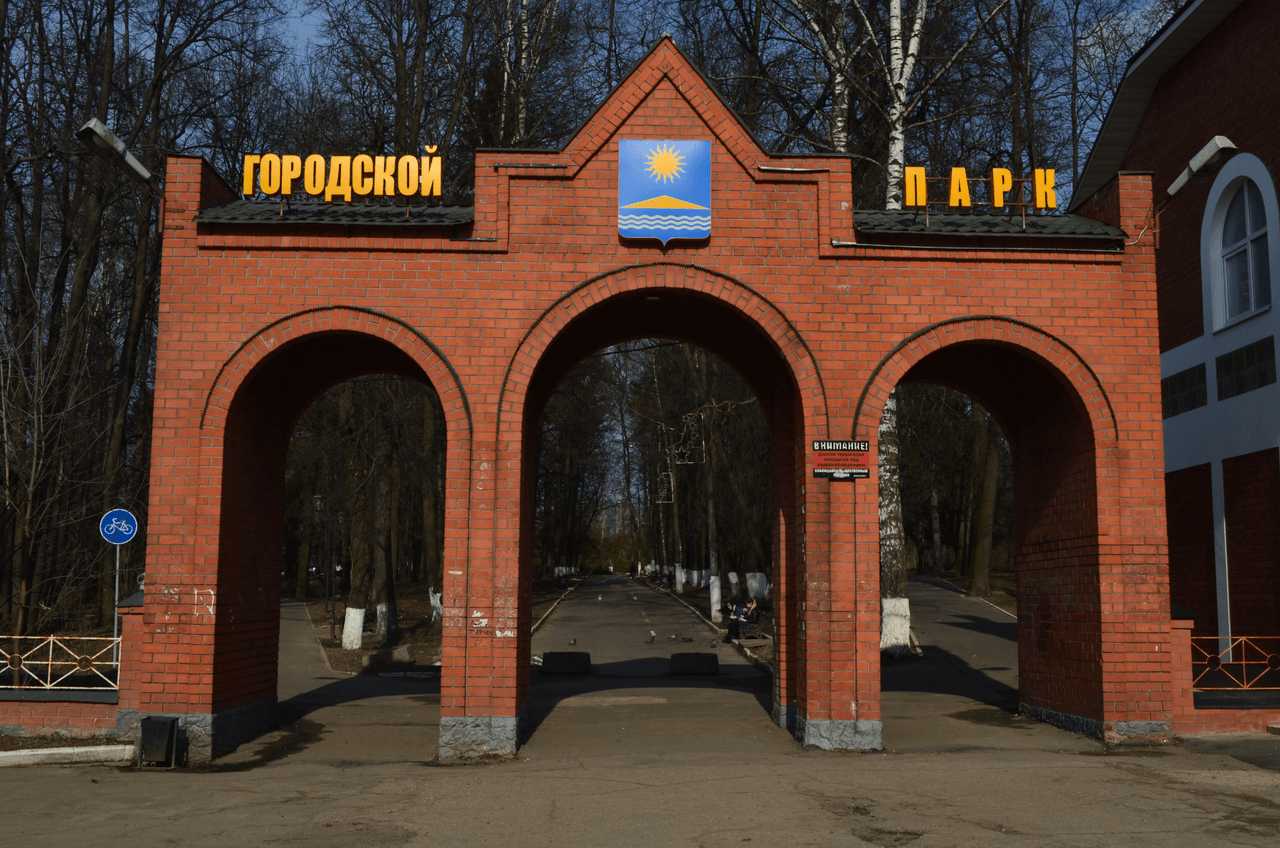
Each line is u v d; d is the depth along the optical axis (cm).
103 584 2438
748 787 937
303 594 4553
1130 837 744
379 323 1174
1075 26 2659
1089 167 2052
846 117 2005
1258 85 1549
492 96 2350
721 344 1384
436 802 891
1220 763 1043
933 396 3145
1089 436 1190
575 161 1205
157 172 2448
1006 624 2478
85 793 933
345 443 2548
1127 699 1144
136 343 2527
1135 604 1155
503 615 1133
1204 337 1697
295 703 1540
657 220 1194
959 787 928
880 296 1198
